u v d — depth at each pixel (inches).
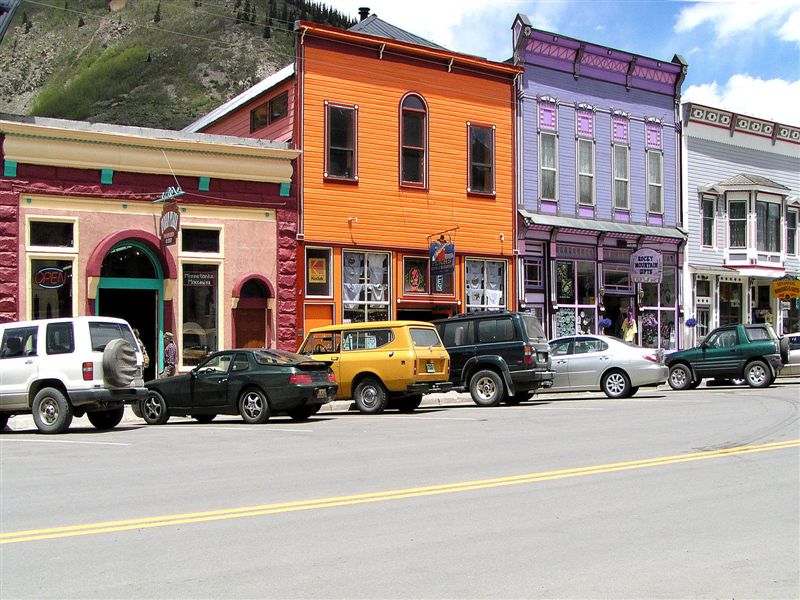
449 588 219.9
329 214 984.3
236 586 222.7
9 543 271.4
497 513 306.8
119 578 231.0
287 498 338.0
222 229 911.0
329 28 983.6
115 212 853.2
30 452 488.4
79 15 6924.2
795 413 631.8
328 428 599.8
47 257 816.9
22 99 6314.0
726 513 306.2
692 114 1326.3
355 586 221.9
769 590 219.0
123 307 876.6
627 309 1246.3
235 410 662.5
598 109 1232.8
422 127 1065.5
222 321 904.3
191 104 5580.7
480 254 1098.1
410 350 721.0
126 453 478.9
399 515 304.7
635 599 211.6
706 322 1357.0
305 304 961.5
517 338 779.4
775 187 1389.0
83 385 586.6
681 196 1320.1
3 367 606.5
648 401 780.6
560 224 1152.2
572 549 257.8
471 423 611.2
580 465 408.8
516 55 1152.2
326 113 988.6
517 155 1141.1
